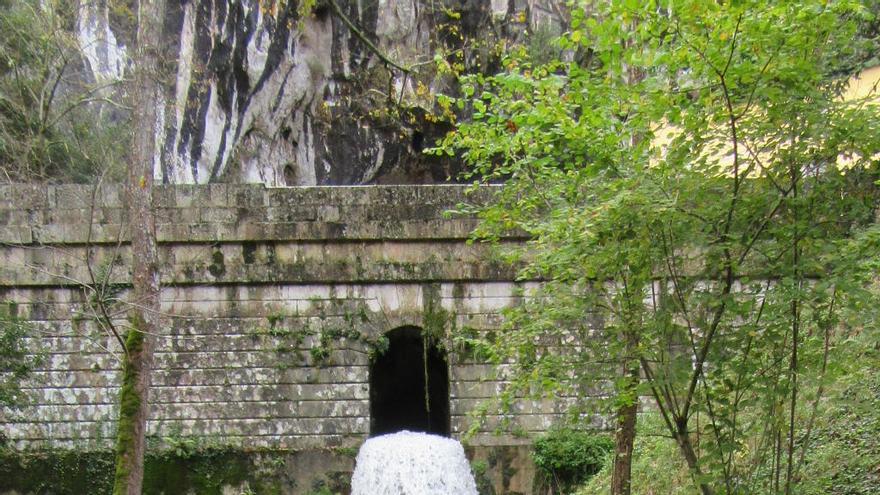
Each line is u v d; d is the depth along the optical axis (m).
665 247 8.98
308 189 21.17
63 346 20.84
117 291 20.73
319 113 36.25
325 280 21.14
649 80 8.76
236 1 32.56
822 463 12.73
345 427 21.02
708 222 8.98
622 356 10.05
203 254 20.98
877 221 9.08
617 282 10.25
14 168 24.44
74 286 20.83
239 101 33.72
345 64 35.72
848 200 8.55
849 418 13.65
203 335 20.98
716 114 8.64
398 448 20.83
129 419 13.86
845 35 8.60
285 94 35.09
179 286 21.00
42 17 28.48
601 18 9.93
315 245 21.19
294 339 21.11
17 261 20.75
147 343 14.12
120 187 20.94
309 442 20.94
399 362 26.73
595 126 9.21
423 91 24.95
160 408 20.84
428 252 21.25
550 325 10.77
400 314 21.27
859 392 10.47
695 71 8.44
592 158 9.98
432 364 26.00
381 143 36.50
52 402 20.77
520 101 9.70
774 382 9.05
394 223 21.16
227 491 20.64
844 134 8.33
